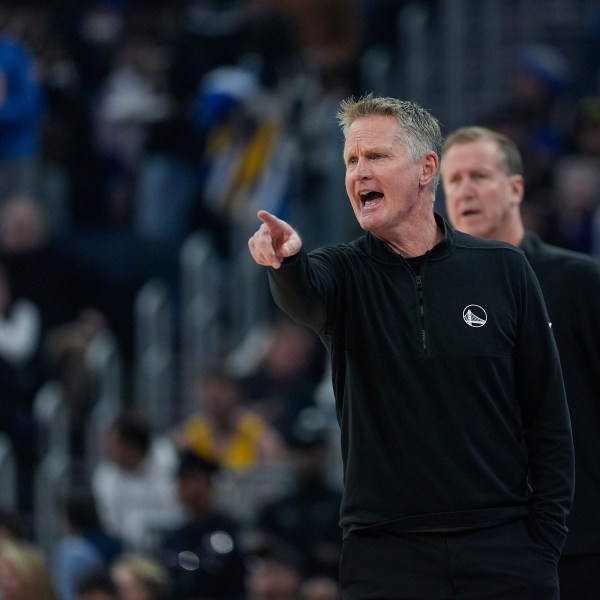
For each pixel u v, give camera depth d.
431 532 11.95
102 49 44.09
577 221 35.31
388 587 11.99
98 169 41.41
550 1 43.78
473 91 42.84
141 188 40.09
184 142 39.81
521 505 12.23
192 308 35.34
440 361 12.06
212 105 39.28
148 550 28.78
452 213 15.91
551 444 12.45
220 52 41.62
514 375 12.49
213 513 27.30
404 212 12.16
